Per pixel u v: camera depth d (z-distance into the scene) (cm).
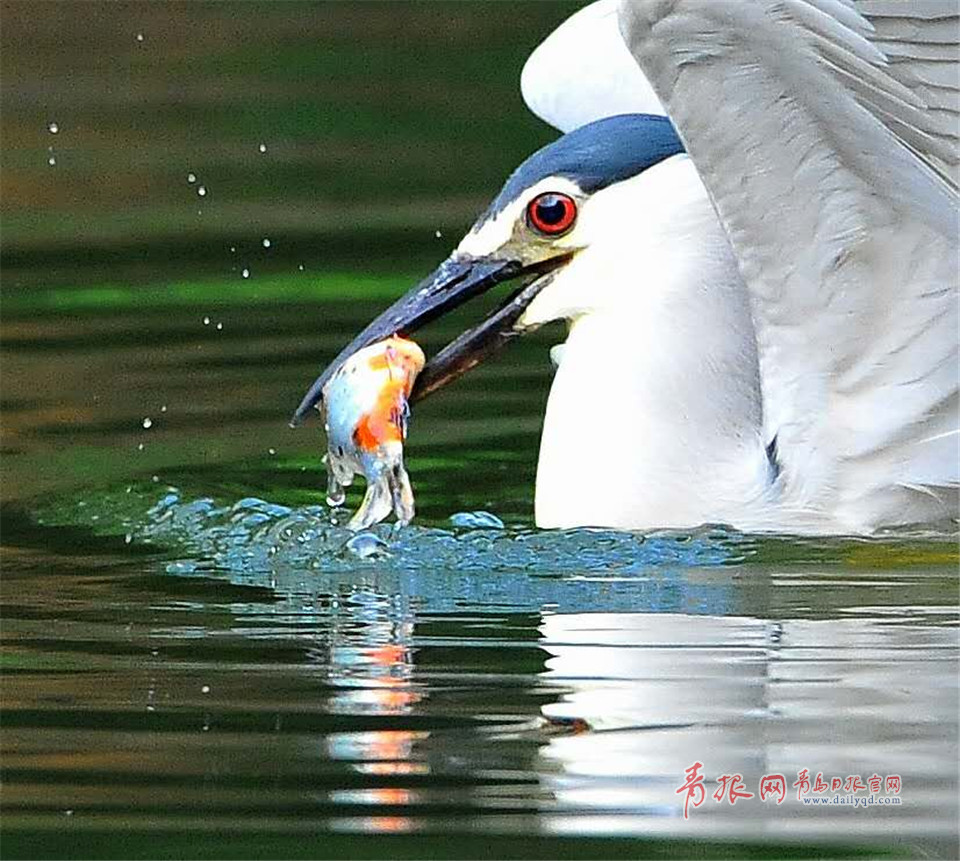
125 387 1573
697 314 1280
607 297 1292
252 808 872
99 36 2680
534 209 1286
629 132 1295
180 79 2547
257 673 1024
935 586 1155
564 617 1108
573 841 844
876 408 1241
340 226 2009
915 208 1178
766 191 1173
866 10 1087
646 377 1278
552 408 1298
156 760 920
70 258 1952
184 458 1422
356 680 1015
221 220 2055
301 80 2525
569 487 1282
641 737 936
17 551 1249
